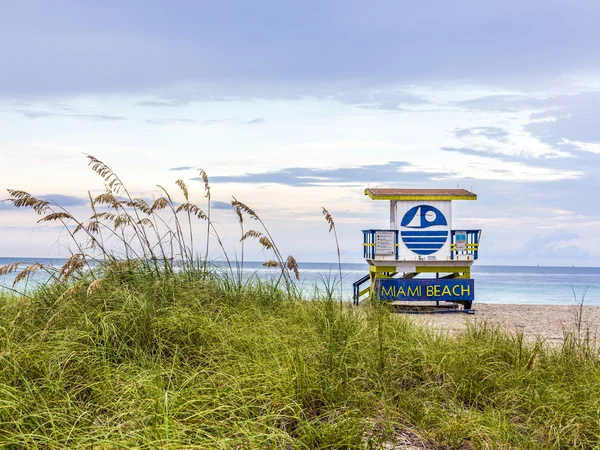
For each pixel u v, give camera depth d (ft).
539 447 16.39
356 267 212.43
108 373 18.72
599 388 20.15
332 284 33.27
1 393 16.38
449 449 16.44
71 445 13.91
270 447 14.87
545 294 126.31
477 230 59.36
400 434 17.16
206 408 16.74
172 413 15.67
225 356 21.06
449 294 58.29
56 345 21.02
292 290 34.47
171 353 21.99
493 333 28.22
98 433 14.67
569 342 26.50
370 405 18.65
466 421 17.46
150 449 13.20
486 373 22.02
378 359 22.00
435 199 59.16
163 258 31.37
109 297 25.40
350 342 22.76
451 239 59.26
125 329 22.57
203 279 32.63
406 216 59.36
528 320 50.57
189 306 27.55
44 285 27.94
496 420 17.43
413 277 64.75
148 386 17.19
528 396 19.98
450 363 22.39
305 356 21.03
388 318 29.30
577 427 17.16
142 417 15.33
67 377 19.01
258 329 24.97
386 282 58.54
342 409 17.61
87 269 29.68
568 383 21.30
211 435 14.56
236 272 34.35
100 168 32.04
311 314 28.89
